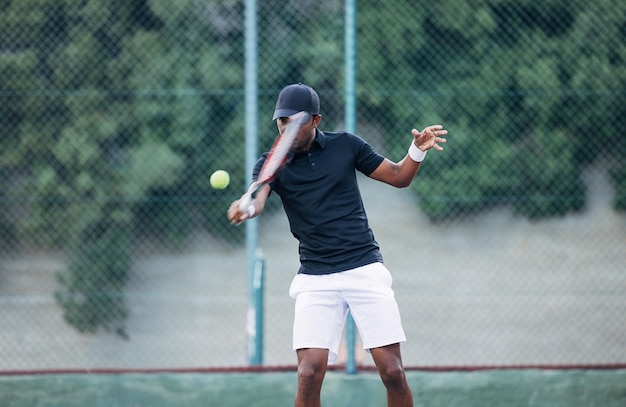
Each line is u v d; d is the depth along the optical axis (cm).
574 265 3031
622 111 2944
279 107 1408
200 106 3384
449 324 3056
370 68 3147
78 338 2953
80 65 3091
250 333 2091
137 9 3294
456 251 3212
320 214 1405
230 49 3412
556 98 3039
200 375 1939
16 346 2839
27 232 3116
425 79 3172
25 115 3053
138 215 3291
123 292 3142
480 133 3184
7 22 2728
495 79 3155
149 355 3014
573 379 1947
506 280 3130
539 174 3116
